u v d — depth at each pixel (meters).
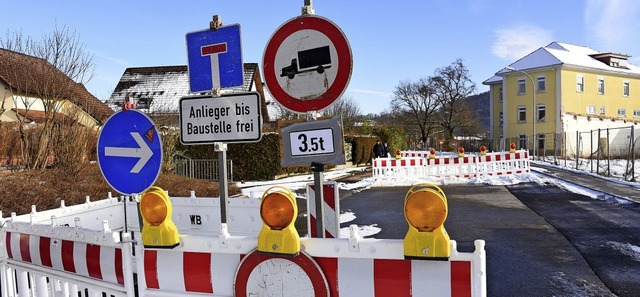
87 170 12.30
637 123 45.78
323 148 3.15
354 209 11.01
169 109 23.69
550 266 5.64
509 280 5.14
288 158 3.25
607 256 6.04
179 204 5.10
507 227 8.13
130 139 3.40
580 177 17.53
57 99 12.73
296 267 2.32
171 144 16.91
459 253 2.08
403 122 54.44
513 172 16.94
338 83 3.13
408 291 2.15
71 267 3.17
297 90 3.25
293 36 3.24
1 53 13.95
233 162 20.98
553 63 42.91
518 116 45.16
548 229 7.85
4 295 3.71
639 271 5.37
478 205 10.87
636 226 7.94
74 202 8.94
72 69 13.45
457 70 51.44
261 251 2.33
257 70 30.00
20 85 13.61
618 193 12.16
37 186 9.41
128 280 2.80
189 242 2.56
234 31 3.66
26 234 3.52
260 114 3.56
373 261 2.21
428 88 52.56
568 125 42.56
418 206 2.04
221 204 3.71
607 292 4.69
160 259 2.63
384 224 8.91
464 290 2.07
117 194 10.09
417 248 2.06
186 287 2.58
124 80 32.16
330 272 2.28
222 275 2.50
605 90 45.12
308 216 3.78
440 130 53.84
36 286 3.49
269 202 2.30
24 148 12.16
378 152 28.31
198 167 18.41
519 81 45.16
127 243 2.80
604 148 38.44
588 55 48.44
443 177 17.22
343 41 3.11
